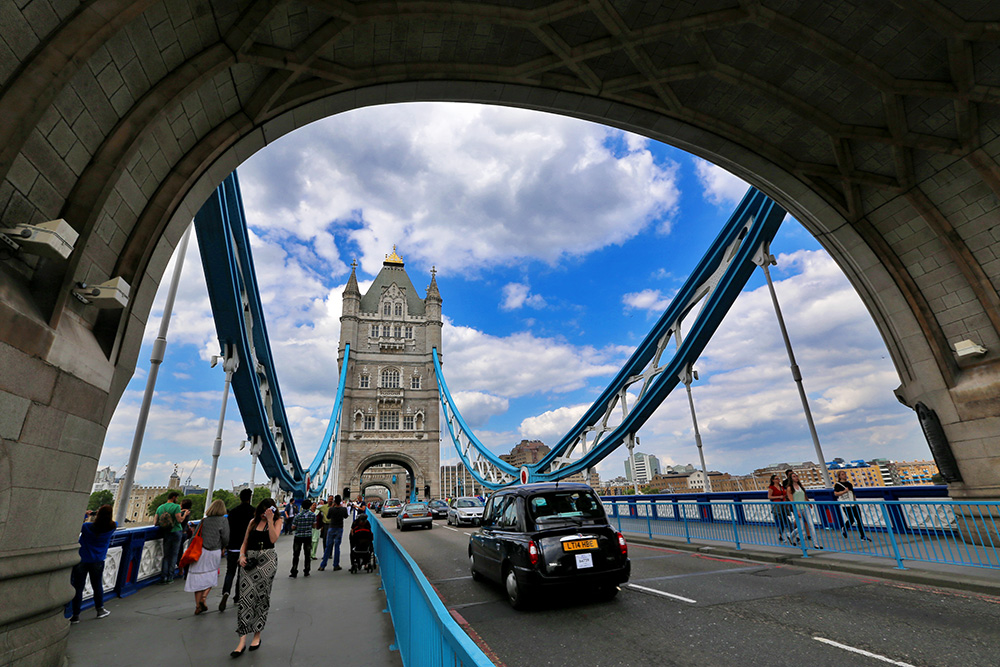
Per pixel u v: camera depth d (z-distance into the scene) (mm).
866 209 10180
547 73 9008
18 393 3959
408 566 4051
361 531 10812
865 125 9070
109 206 5180
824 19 7723
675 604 6316
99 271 5285
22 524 4047
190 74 5625
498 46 8359
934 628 4805
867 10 7457
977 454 9070
